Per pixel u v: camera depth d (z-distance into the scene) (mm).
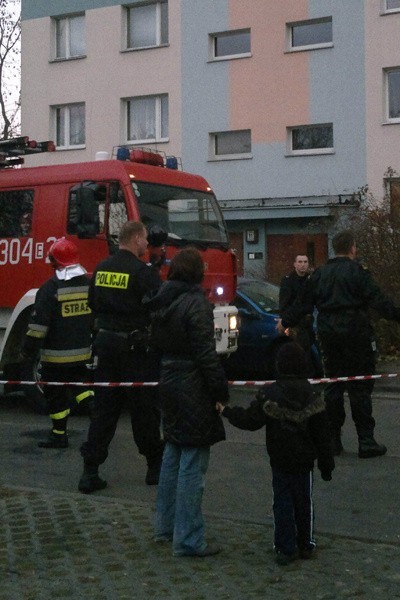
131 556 5539
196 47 26859
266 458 8305
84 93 28641
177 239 10953
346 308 8023
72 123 29219
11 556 5594
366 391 8164
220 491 7125
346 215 19281
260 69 26000
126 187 10555
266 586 5012
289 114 25672
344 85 24859
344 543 5738
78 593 4977
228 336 11492
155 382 7000
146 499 6914
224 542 5777
